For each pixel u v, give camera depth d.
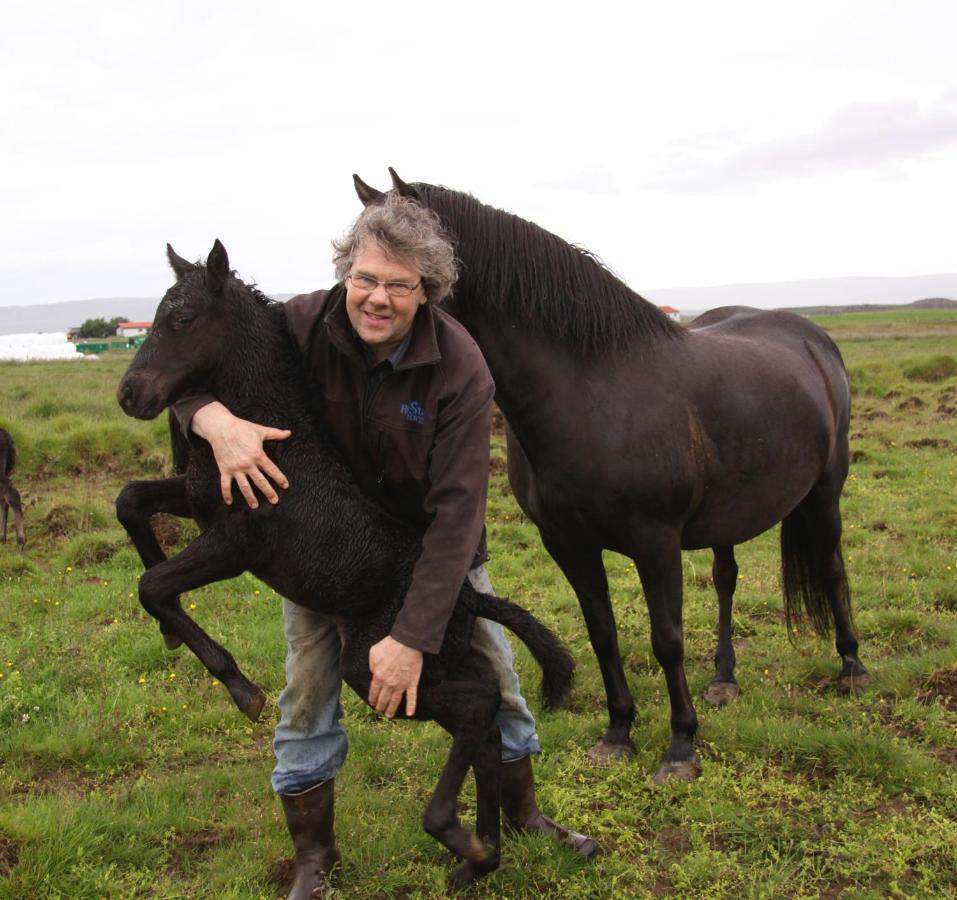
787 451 3.99
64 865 2.94
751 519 3.98
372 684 2.39
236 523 2.52
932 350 29.89
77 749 3.88
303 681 2.81
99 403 14.52
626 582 6.31
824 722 4.05
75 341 76.50
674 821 3.31
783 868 2.94
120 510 2.70
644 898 2.83
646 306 3.70
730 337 4.23
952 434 12.34
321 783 2.86
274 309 2.72
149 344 2.46
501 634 2.95
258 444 2.43
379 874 2.95
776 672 4.73
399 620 2.39
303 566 2.54
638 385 3.51
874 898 2.75
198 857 3.15
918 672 4.42
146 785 3.60
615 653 3.81
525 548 7.43
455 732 2.59
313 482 2.56
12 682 4.50
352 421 2.59
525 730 3.00
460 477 2.44
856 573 6.34
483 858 2.65
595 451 3.41
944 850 2.98
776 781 3.49
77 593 6.15
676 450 3.50
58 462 10.47
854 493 8.99
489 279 3.35
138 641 5.09
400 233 2.27
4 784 3.62
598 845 3.11
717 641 5.10
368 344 2.43
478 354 2.53
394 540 2.61
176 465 2.99
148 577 2.50
